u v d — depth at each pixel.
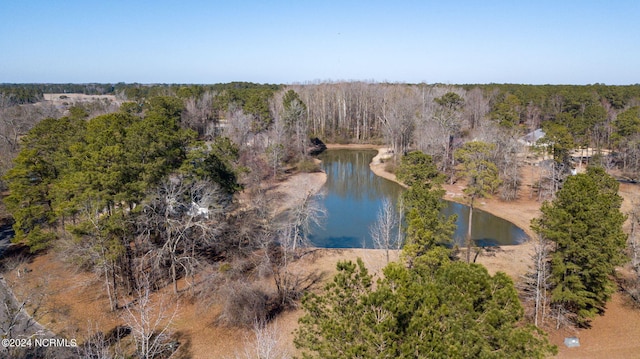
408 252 28.67
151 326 29.64
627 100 117.12
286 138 88.88
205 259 40.84
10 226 47.75
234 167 50.81
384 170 86.06
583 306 29.88
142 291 33.97
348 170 90.06
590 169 42.03
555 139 59.41
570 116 90.81
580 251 27.91
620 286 35.81
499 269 40.31
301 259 42.66
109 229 29.98
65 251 33.69
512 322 16.97
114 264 32.34
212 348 27.98
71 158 34.34
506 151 66.44
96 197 29.98
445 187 71.19
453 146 78.75
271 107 108.19
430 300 16.44
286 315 32.22
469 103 115.62
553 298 29.53
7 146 64.50
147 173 32.88
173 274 34.09
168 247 35.12
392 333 15.13
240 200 56.62
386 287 16.48
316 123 126.75
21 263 38.56
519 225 53.81
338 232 53.12
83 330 28.75
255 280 36.44
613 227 29.17
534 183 70.88
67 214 32.09
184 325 30.41
